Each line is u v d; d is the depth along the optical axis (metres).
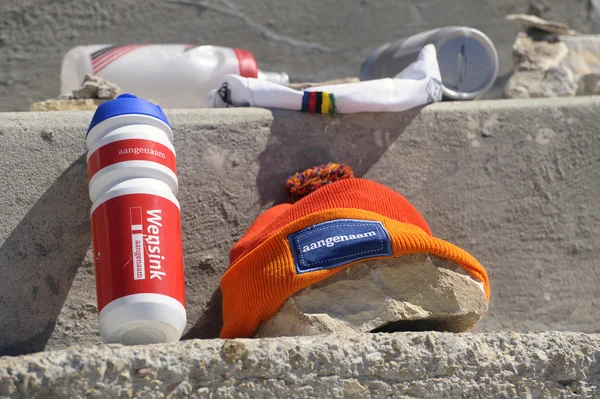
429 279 1.25
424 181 1.44
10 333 1.30
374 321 1.23
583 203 1.47
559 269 1.47
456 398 1.17
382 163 1.43
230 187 1.39
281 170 1.41
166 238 1.23
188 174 1.38
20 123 1.33
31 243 1.32
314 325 1.22
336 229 1.25
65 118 1.35
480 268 1.27
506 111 1.47
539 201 1.47
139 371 1.13
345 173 1.38
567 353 1.19
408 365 1.17
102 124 1.26
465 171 1.45
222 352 1.15
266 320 1.25
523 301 1.46
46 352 1.13
